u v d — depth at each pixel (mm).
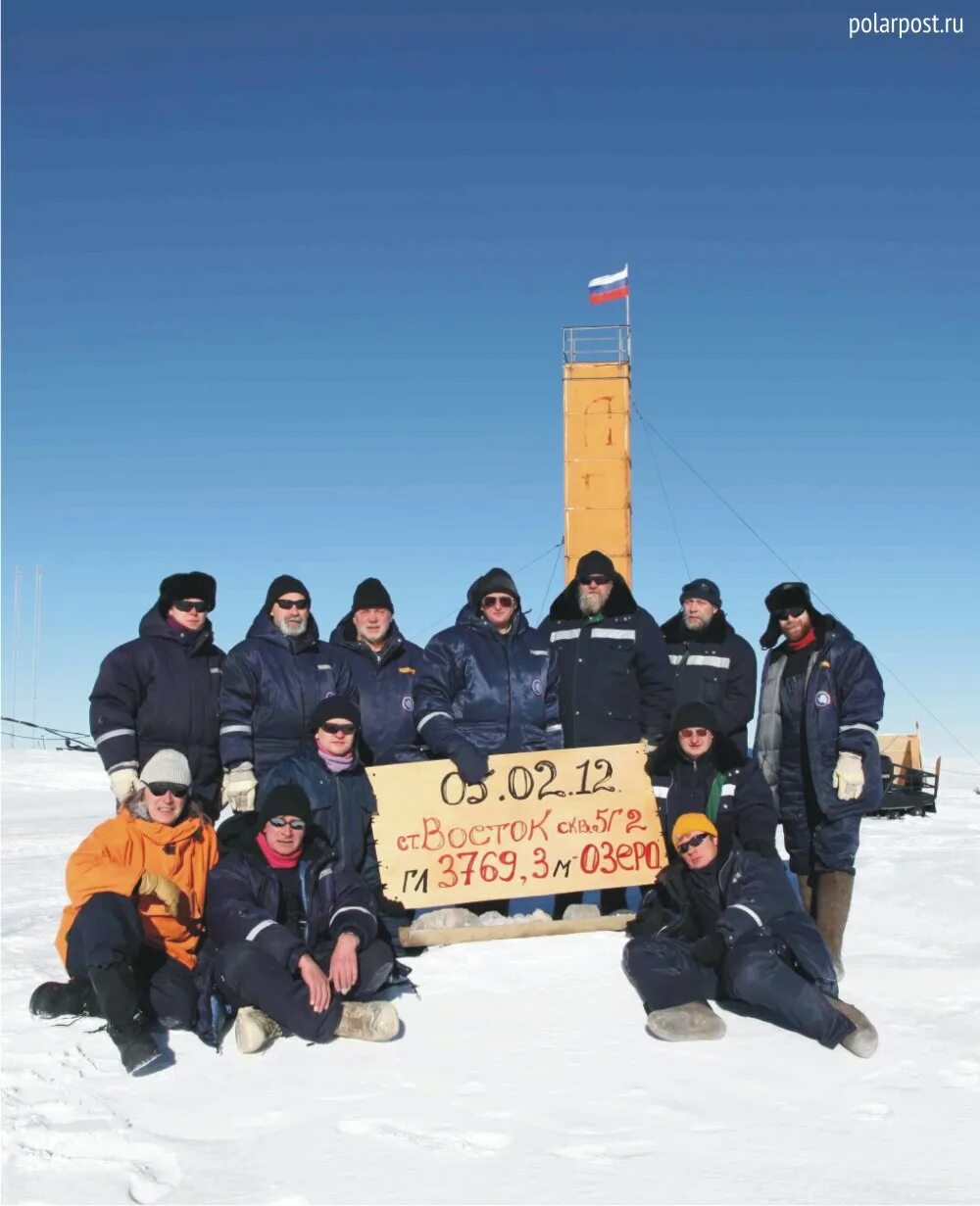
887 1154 3904
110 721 6223
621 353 25266
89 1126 4129
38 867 11383
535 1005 5445
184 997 5176
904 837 12164
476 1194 3611
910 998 5621
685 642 7262
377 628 6938
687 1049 4887
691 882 5586
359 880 5453
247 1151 3945
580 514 25016
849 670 6184
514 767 6707
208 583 6438
